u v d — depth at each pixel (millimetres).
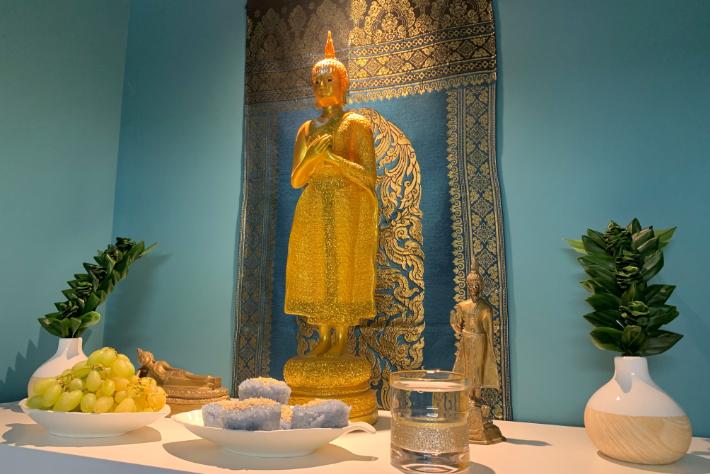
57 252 1455
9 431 960
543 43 1222
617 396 808
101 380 895
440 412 719
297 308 1086
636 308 852
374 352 1229
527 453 837
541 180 1175
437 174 1249
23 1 1401
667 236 984
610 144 1135
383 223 1278
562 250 1134
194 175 1556
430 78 1292
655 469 757
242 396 916
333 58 1204
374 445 877
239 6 1584
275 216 1407
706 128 1067
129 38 1731
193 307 1478
